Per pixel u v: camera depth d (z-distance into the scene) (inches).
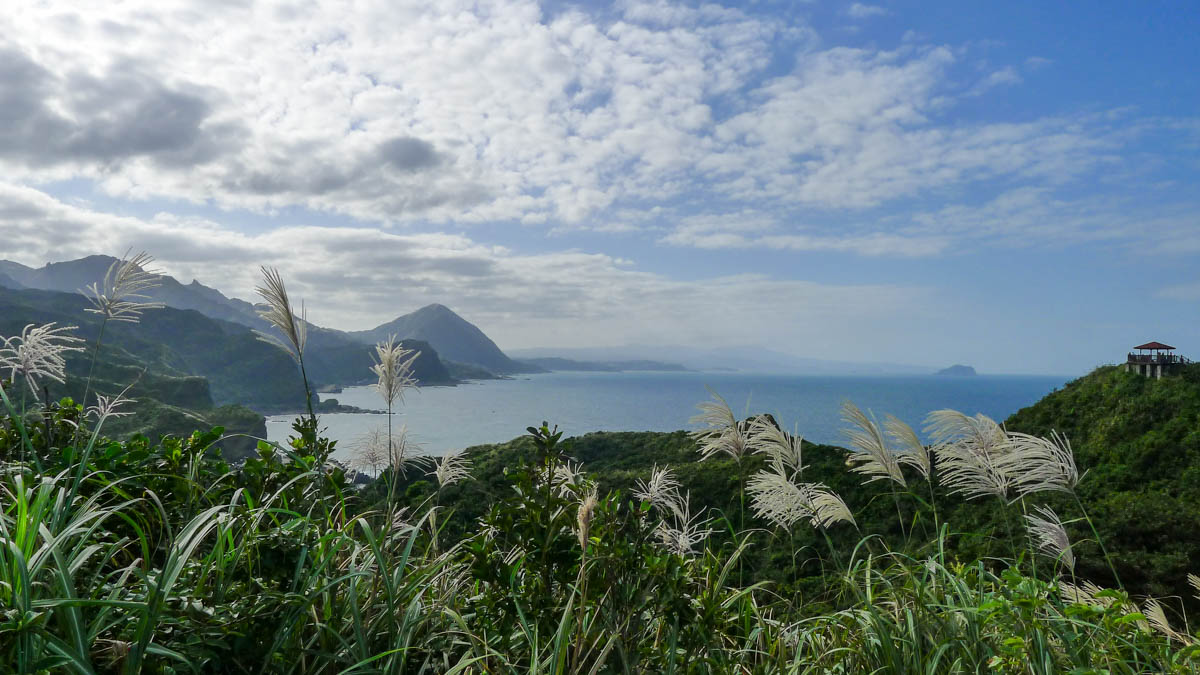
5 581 67.2
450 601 104.7
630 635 97.3
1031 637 102.0
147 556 83.8
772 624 122.3
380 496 143.0
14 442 118.6
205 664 78.7
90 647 69.9
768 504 143.1
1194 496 736.3
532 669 86.2
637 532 102.9
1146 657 109.8
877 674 107.0
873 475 158.7
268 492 111.3
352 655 85.0
